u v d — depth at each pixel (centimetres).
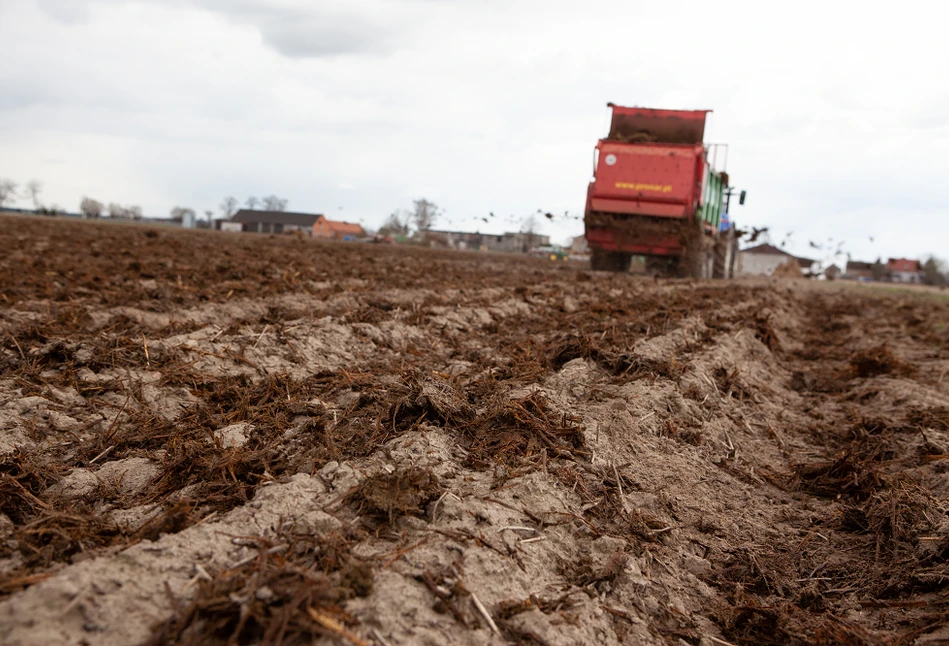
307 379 594
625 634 304
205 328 718
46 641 214
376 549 306
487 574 301
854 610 359
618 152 2073
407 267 1894
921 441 591
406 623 255
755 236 2497
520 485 388
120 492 384
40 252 1527
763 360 912
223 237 3403
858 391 812
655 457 496
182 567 265
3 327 654
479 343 816
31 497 361
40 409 485
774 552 417
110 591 241
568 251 6744
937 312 1967
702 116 2119
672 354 748
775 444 611
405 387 517
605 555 357
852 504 484
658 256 2353
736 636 336
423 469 376
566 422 488
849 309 1953
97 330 691
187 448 418
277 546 290
